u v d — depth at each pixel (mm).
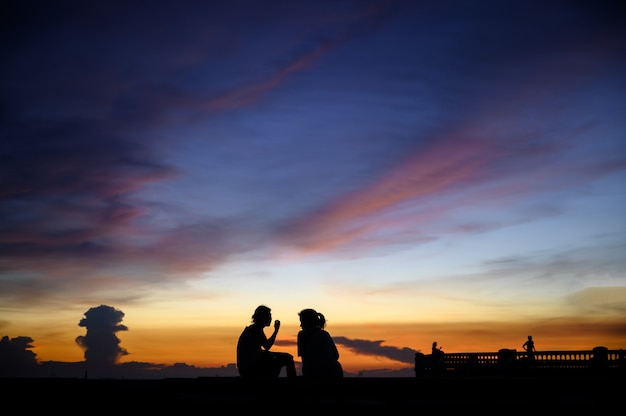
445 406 8289
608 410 7895
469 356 29750
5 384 10969
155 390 10578
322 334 10414
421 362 31891
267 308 11195
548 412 7988
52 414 10820
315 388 9086
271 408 9445
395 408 8469
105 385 10758
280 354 10922
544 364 26578
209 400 10117
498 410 8125
